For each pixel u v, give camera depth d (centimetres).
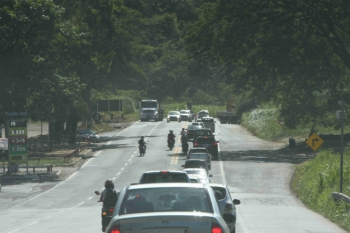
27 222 7844
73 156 19625
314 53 19650
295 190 12212
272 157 18600
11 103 18788
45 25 17775
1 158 19675
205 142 18238
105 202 5781
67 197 11944
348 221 6681
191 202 3130
